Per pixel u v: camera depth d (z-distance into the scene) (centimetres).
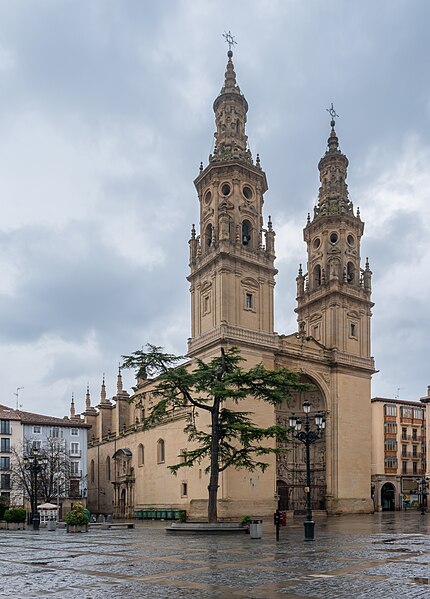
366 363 7488
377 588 1580
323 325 7488
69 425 9200
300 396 7238
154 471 7288
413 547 2728
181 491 6512
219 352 6059
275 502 6003
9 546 3145
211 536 3706
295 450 7181
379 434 9631
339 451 6969
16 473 7756
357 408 7288
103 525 4997
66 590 1605
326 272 7656
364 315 7662
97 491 9312
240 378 4266
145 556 2483
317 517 6303
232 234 6456
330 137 8369
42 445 8794
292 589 1585
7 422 8588
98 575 1902
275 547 2819
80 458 9194
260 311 6438
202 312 6469
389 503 9256
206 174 6806
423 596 1459
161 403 4288
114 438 8900
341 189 8069
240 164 6694
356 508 6944
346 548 2706
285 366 6706
